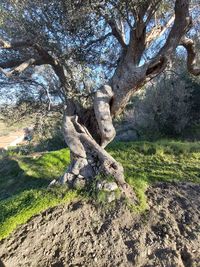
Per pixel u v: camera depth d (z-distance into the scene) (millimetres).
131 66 4688
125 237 3771
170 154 8148
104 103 4742
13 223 4023
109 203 4199
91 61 5395
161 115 12258
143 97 13328
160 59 4605
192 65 5180
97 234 3844
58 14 4449
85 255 3615
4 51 5145
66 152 8984
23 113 5980
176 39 4508
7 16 4129
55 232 3918
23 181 7672
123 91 4758
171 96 12109
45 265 3562
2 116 6070
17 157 10055
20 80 5215
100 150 4594
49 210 4199
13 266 3566
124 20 4934
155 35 5219
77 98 5078
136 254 3531
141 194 4480
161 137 12141
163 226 3951
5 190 7594
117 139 12719
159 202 4516
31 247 3768
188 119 12430
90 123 5062
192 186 5355
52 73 5750
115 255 3562
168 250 3578
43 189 4684
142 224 3959
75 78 5016
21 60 5145
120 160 7734
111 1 4199
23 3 4230
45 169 8086
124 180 4637
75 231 3904
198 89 12680
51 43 4652
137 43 4648
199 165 7109
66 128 4773
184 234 3861
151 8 4387
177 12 4375
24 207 4250
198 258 3484
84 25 4707
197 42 5516
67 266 3514
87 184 4492
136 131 12984
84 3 4254
